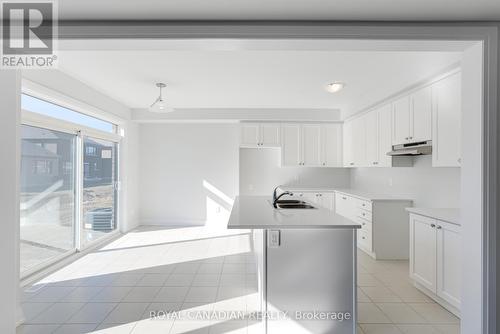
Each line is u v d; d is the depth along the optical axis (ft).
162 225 21.09
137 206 20.86
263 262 7.67
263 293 7.67
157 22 6.41
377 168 17.15
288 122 19.65
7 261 6.75
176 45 6.82
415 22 6.45
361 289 10.69
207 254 14.67
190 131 21.15
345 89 14.39
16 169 7.21
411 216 10.90
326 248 7.70
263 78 12.84
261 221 7.76
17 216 8.20
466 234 6.79
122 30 6.37
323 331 7.66
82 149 14.73
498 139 6.36
